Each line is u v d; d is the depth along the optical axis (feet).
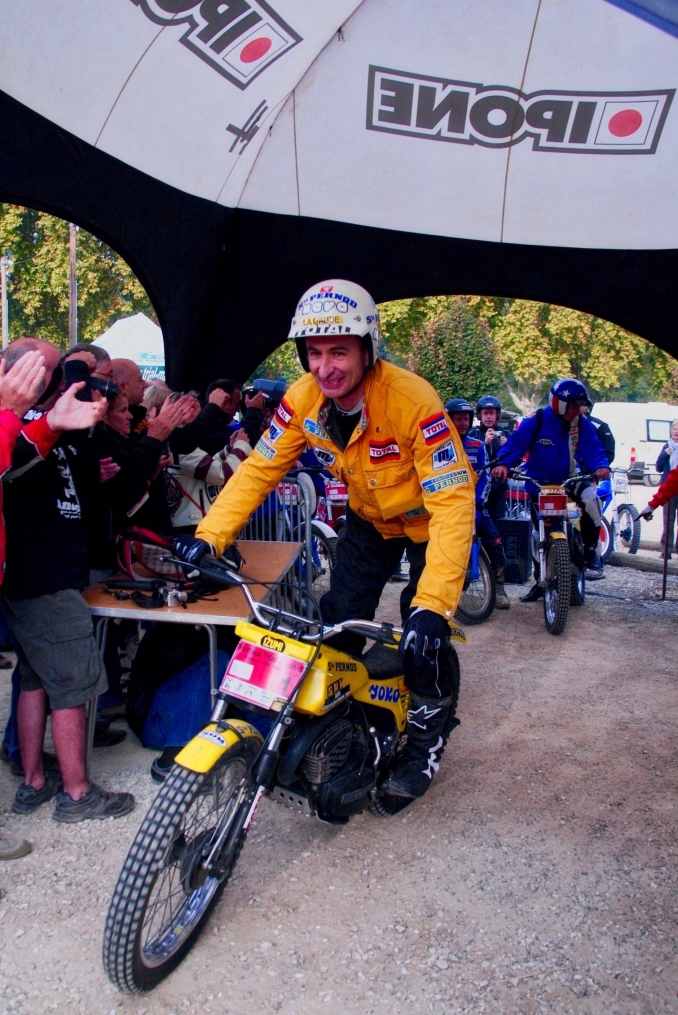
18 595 9.20
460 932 8.04
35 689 9.92
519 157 17.21
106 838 9.45
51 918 8.05
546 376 83.46
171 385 20.97
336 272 20.52
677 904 8.57
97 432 11.23
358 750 8.83
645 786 11.27
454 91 15.89
